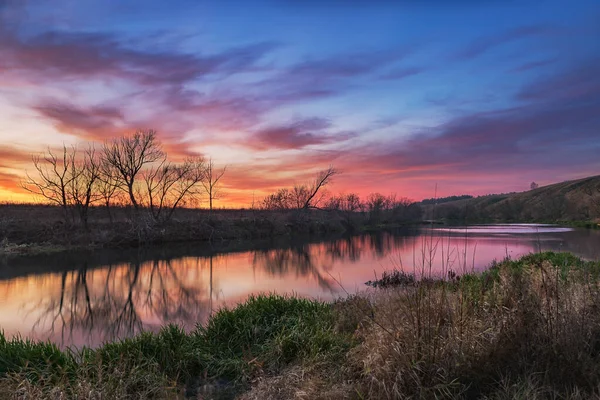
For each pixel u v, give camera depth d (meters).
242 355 6.00
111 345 5.79
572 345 4.06
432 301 4.48
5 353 5.27
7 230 27.81
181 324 10.48
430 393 3.66
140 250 28.52
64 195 30.22
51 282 17.34
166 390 4.72
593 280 5.65
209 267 21.17
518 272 5.55
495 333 4.28
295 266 21.12
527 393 3.47
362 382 4.16
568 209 72.88
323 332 6.07
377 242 35.94
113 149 33.34
